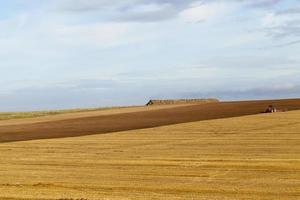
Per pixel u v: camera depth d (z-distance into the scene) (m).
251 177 22.75
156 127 52.12
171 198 17.84
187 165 26.75
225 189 19.70
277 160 27.92
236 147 34.41
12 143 41.62
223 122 53.00
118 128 53.81
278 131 43.41
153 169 25.59
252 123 50.59
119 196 18.20
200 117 62.53
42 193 18.88
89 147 37.16
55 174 24.39
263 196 18.28
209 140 39.22
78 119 72.12
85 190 19.67
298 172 24.02
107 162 28.55
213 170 24.95
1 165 27.97
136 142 39.69
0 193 18.84
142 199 17.62
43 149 36.47
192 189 19.77
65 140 43.19
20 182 21.91
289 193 18.78
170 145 36.91
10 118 83.31
